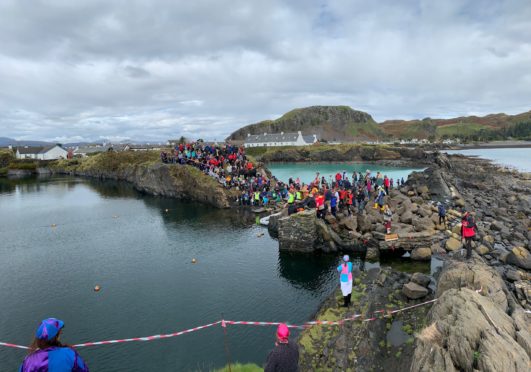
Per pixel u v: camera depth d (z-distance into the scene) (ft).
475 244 82.23
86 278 81.71
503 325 29.40
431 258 79.56
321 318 46.93
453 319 30.48
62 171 397.19
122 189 235.61
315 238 91.50
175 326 59.06
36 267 89.71
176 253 96.73
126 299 70.08
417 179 155.33
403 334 41.75
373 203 113.91
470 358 26.05
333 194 101.91
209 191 161.79
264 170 197.06
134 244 107.04
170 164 190.49
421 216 103.86
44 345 15.85
